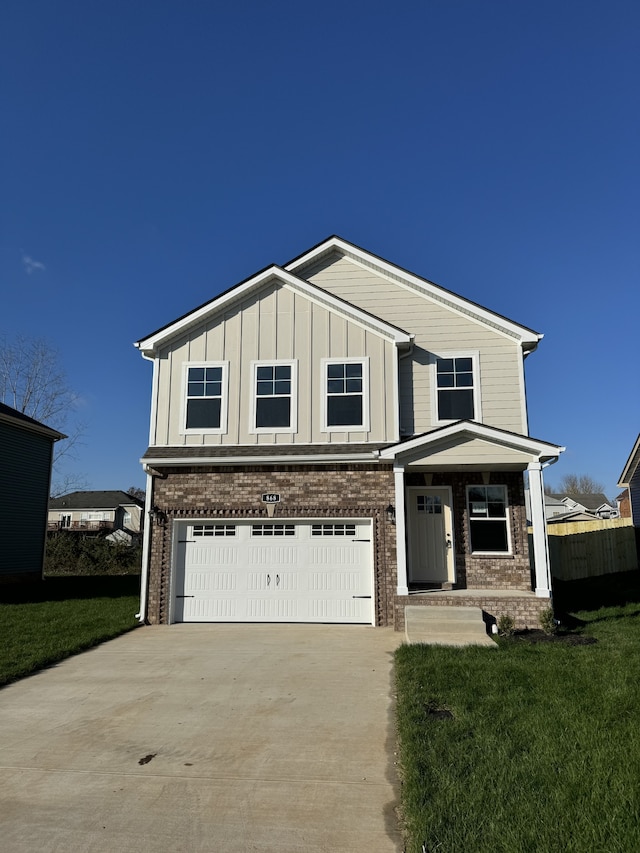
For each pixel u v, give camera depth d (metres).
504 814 4.23
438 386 14.45
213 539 13.61
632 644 10.00
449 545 13.70
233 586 13.40
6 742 6.14
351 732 6.34
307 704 7.30
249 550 13.48
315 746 5.96
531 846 3.83
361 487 13.30
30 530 22.11
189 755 5.76
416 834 4.11
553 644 10.18
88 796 4.93
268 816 4.59
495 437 12.38
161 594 13.30
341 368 13.95
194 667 9.19
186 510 13.55
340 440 13.62
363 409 13.70
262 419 13.88
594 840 3.88
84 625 12.57
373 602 12.88
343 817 4.57
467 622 11.23
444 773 4.93
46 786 5.12
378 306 15.09
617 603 15.08
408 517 13.88
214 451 13.57
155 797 4.91
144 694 7.79
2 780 5.25
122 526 58.22
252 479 13.55
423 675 8.00
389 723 6.60
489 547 13.66
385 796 4.90
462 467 13.20
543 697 6.85
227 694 7.74
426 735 5.82
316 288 14.09
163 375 14.30
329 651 10.22
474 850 3.84
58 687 8.18
